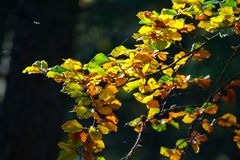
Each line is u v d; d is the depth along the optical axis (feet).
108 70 13.38
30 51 37.35
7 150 37.50
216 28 13.93
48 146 37.81
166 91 14.48
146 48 13.67
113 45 66.74
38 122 37.40
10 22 41.91
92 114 13.35
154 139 79.61
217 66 55.31
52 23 37.73
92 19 58.18
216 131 69.46
